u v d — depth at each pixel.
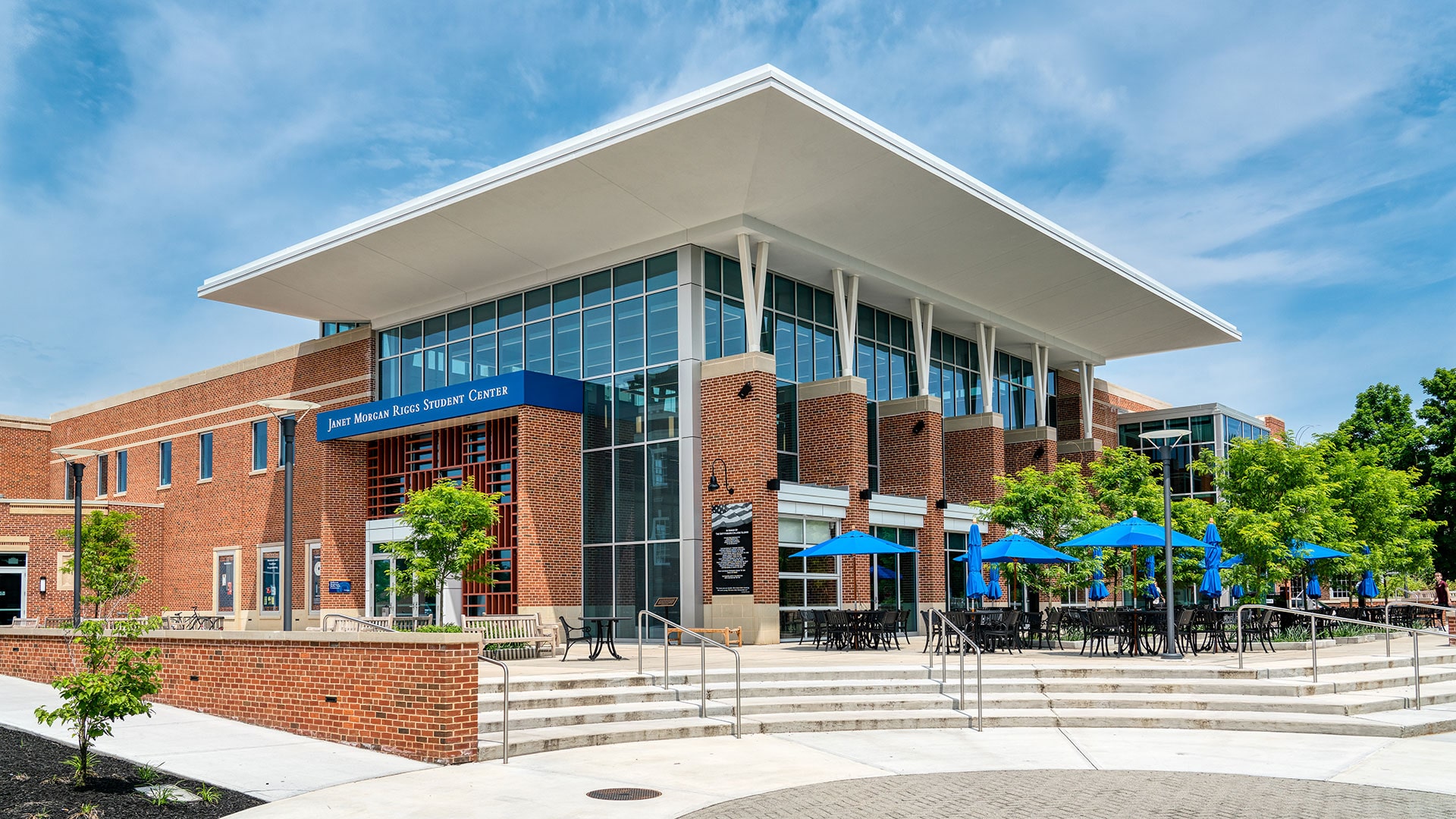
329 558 33.88
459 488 27.95
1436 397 47.38
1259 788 11.45
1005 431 40.16
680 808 10.35
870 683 17.20
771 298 31.78
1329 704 16.08
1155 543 22.50
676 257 29.52
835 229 29.73
